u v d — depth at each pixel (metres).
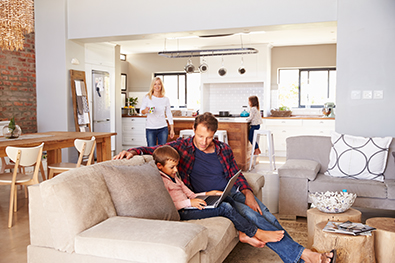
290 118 8.41
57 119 6.32
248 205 2.66
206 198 2.58
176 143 2.77
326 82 9.03
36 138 4.32
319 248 2.34
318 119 8.24
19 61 6.96
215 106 9.70
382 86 4.63
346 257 2.25
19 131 4.30
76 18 6.11
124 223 1.88
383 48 4.61
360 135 4.75
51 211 1.87
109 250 1.73
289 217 3.67
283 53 9.02
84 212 1.87
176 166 2.69
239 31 5.54
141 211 2.06
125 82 10.24
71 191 1.87
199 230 1.82
